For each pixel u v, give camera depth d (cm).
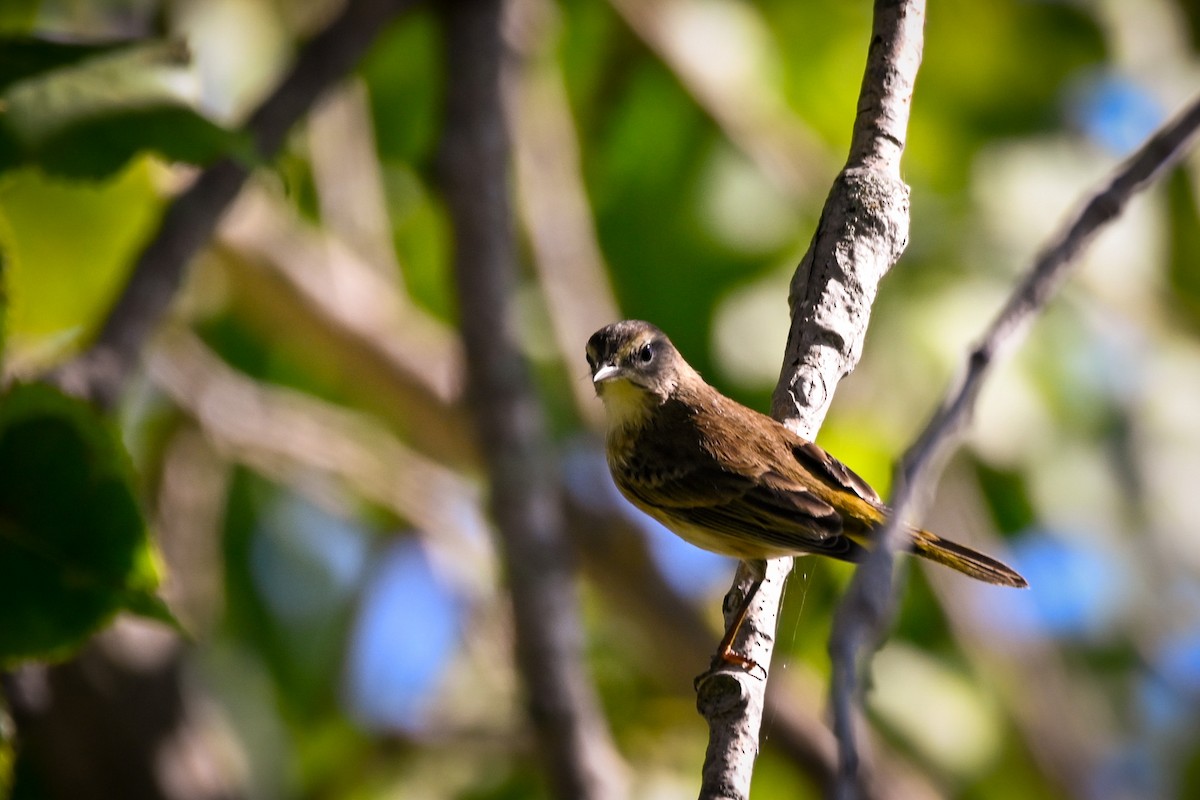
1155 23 1397
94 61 668
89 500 631
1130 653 1436
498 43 1156
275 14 1348
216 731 1215
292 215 1317
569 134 1291
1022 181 1292
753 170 1286
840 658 396
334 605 1458
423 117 1440
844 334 714
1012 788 1302
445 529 1348
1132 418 1300
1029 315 568
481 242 1105
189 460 1324
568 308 1255
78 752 1126
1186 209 1309
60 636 631
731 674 638
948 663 1320
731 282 1262
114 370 959
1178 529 1303
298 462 1362
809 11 1348
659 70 1348
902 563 705
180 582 1269
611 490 1301
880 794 1210
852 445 1139
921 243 1235
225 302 1378
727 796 596
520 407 1071
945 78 1346
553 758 1009
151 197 983
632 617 1291
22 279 978
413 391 1316
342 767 1361
